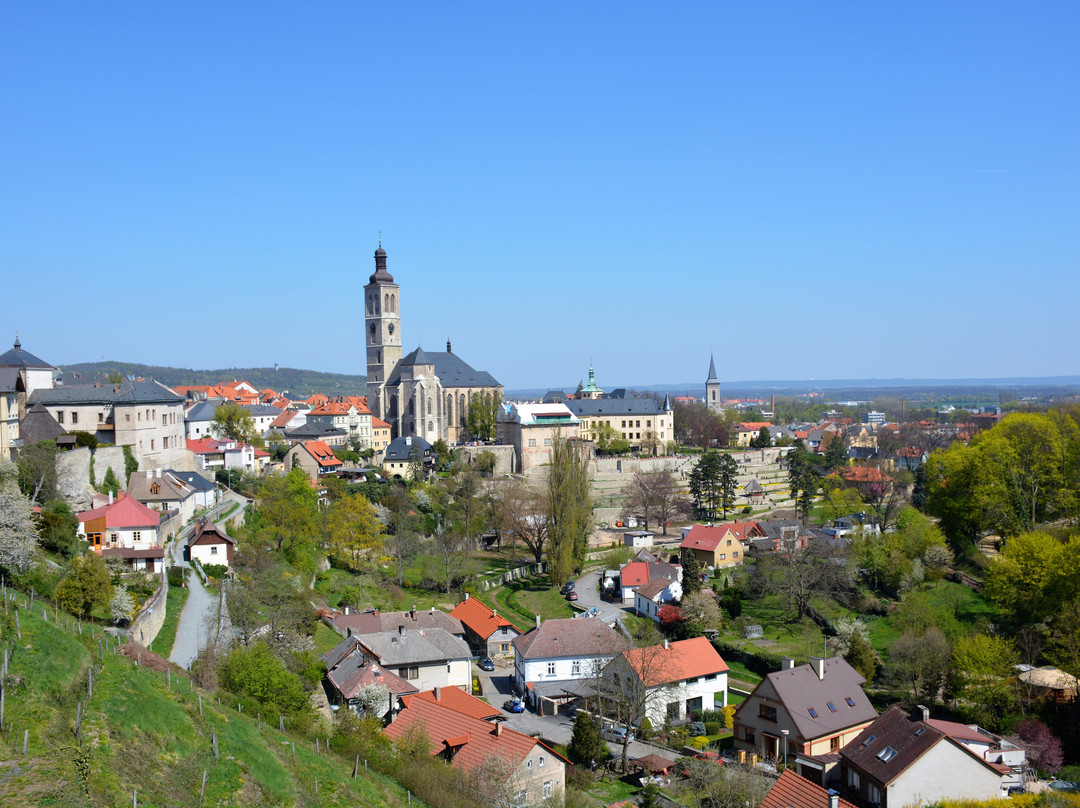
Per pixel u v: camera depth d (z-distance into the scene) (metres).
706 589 124.50
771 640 111.94
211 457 166.00
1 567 63.69
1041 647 97.12
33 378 128.38
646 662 83.56
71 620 60.66
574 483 144.12
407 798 55.44
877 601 118.44
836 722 76.06
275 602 87.75
